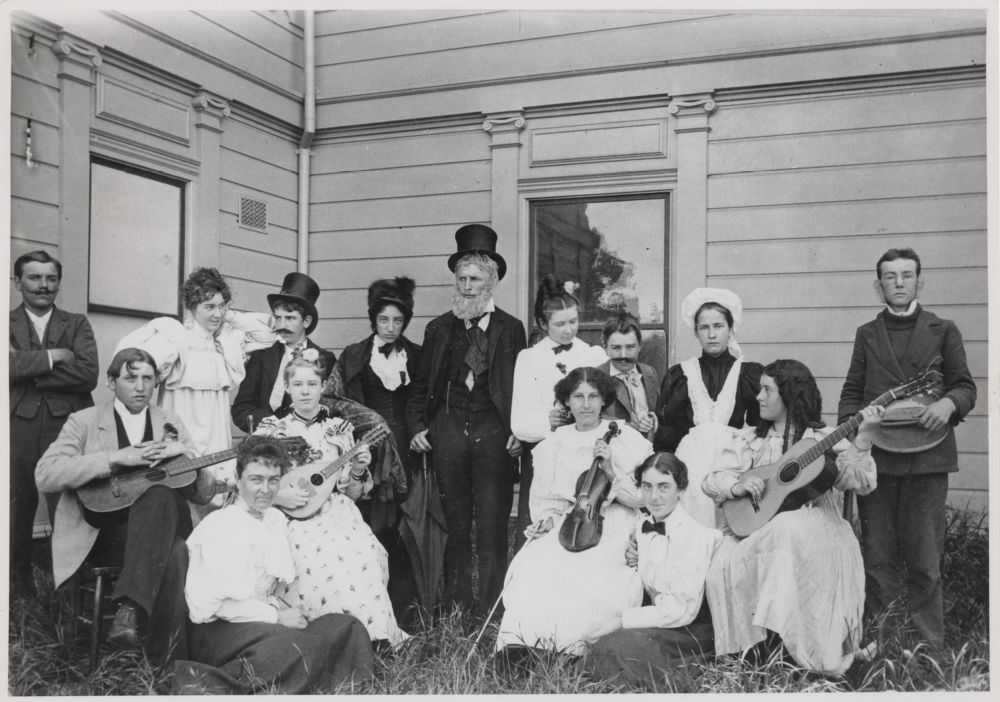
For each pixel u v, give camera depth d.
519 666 3.33
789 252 5.36
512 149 5.88
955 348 3.58
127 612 3.15
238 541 3.20
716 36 5.45
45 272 3.92
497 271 4.25
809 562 3.19
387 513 3.99
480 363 4.07
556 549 3.46
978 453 4.97
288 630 3.15
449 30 6.00
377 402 4.25
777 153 5.38
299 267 6.30
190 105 5.42
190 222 5.40
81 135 4.67
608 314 5.76
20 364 3.74
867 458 3.34
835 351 5.27
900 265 3.65
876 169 5.20
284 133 6.19
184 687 3.05
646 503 3.42
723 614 3.25
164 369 3.91
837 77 5.23
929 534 3.52
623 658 3.17
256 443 3.30
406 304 4.29
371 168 6.22
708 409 3.73
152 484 3.42
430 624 3.77
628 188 5.66
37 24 4.46
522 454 4.04
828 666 3.16
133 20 4.96
